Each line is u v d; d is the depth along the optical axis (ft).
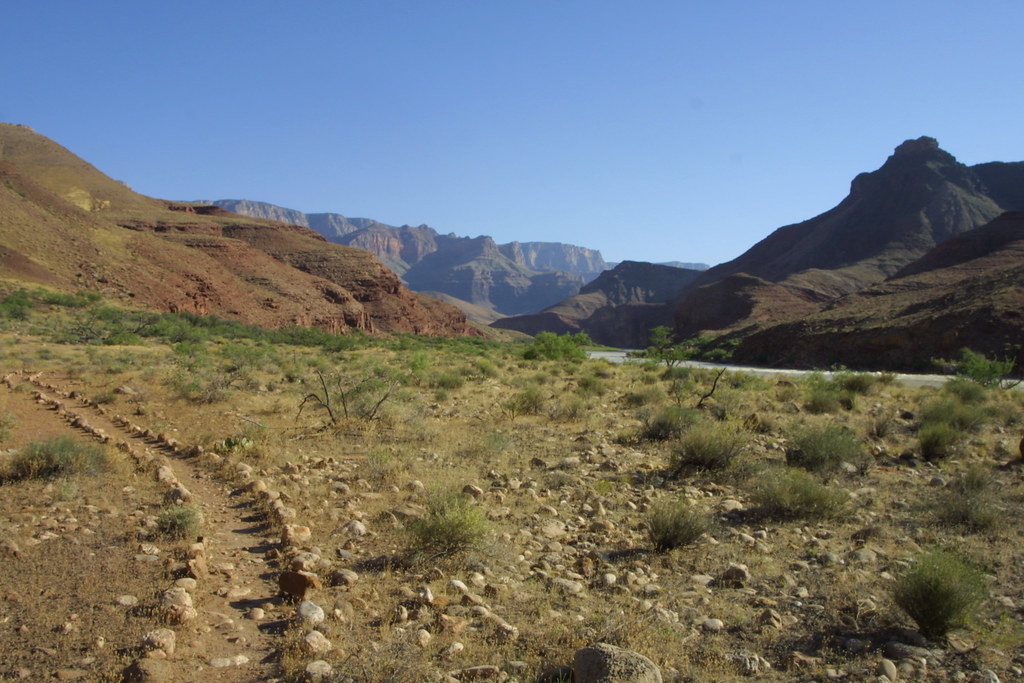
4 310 166.50
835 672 14.11
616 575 19.57
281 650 14.46
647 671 12.39
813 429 36.76
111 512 23.93
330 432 42.22
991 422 50.37
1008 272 225.76
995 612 17.08
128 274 260.01
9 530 21.67
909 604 16.11
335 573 18.34
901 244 630.74
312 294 361.30
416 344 235.40
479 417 49.70
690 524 21.94
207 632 15.33
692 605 17.67
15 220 254.68
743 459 34.91
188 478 29.91
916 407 61.26
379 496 27.07
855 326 242.99
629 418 51.93
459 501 22.54
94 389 62.80
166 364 91.30
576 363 117.19
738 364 264.31
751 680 13.92
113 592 17.19
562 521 24.77
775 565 20.68
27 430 39.83
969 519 24.73
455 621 15.61
